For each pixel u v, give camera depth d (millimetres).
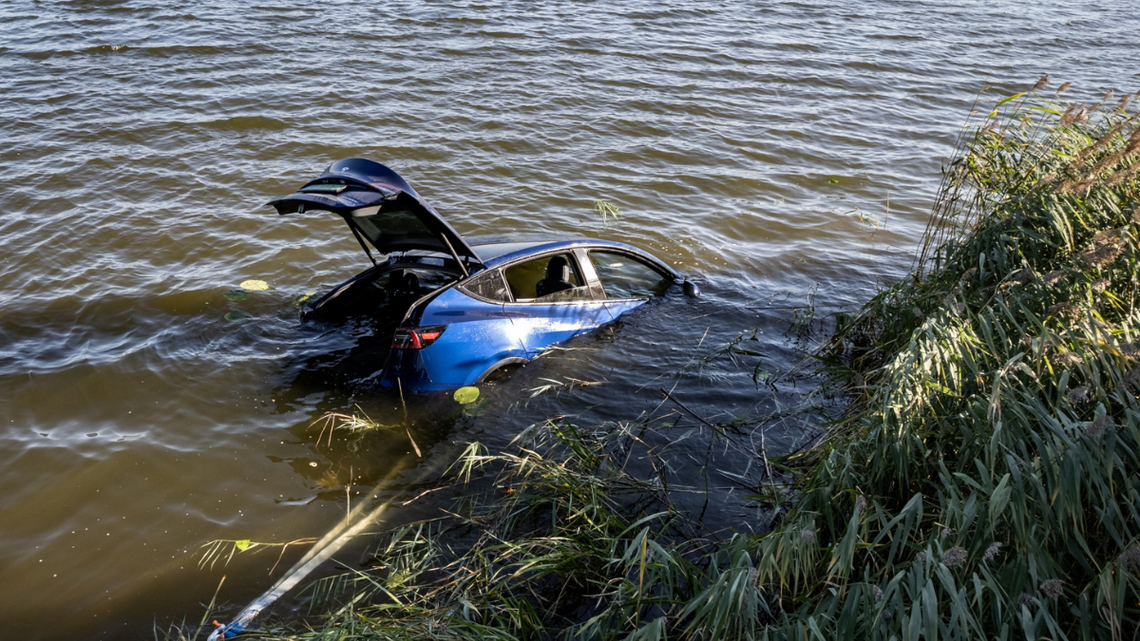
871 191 11516
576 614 3916
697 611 3637
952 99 16219
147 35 17094
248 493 4844
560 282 6699
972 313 5227
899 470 4020
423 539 4344
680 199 10867
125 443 5277
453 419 5664
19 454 5152
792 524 3854
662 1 23828
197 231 9000
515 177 11266
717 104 15133
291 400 5836
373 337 6691
